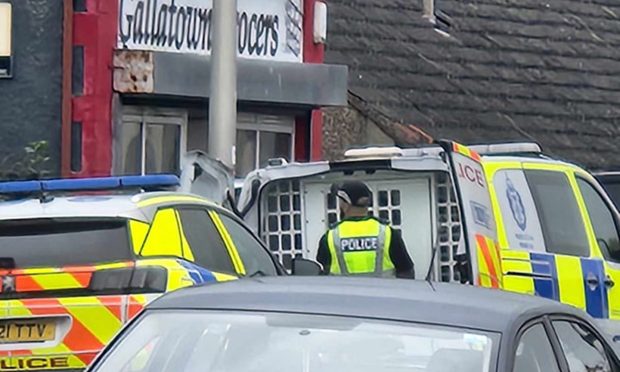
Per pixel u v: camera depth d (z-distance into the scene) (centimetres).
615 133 8225
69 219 3278
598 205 4831
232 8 4966
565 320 2528
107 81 5778
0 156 5744
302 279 2447
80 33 5750
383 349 2162
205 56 5969
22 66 5741
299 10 6562
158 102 6022
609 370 2669
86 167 5731
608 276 4681
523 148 4791
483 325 2212
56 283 3184
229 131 4947
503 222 4362
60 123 5753
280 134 6569
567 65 8556
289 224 4647
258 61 6219
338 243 4272
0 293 3183
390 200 4556
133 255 3244
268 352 2189
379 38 7981
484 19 8631
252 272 3734
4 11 5731
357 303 2266
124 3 5834
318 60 6700
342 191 4309
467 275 4075
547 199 4581
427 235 4512
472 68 8150
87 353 3148
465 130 7644
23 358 3153
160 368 2219
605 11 9231
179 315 2305
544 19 8856
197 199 3606
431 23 8344
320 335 2200
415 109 7581
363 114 7250
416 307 2255
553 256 4500
